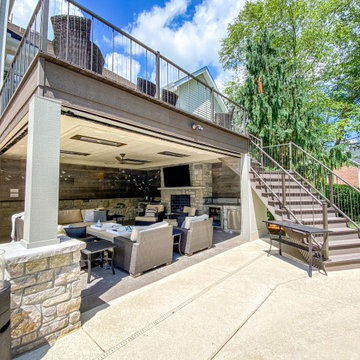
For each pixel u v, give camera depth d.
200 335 2.04
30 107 2.19
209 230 5.06
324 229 3.61
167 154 6.72
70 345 1.91
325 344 1.92
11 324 1.74
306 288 3.03
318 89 9.95
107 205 8.79
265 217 6.54
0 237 6.00
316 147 7.51
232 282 3.21
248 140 6.04
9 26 7.20
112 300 2.69
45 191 2.12
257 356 1.78
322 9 9.34
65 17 2.79
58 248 2.02
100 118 2.86
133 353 1.82
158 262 3.76
